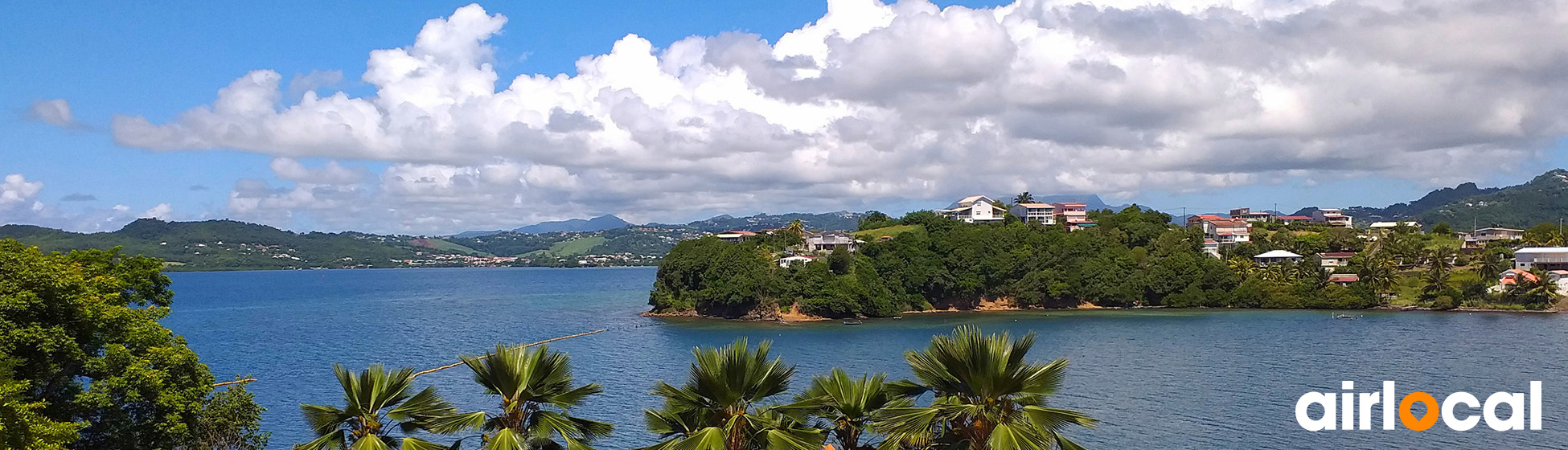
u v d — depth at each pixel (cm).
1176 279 18862
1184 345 12106
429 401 2888
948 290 18238
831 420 2886
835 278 16812
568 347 12425
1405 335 13075
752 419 2714
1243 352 11262
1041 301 18588
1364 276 18288
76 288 4059
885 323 15725
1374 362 10269
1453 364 10125
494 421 2838
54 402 3984
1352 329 14062
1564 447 6262
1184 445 6356
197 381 4406
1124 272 19012
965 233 19162
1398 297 18250
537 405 2900
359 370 10038
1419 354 10944
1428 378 9181
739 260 16900
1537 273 18012
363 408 2820
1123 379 9081
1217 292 18625
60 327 3819
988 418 2533
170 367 4234
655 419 2814
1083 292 18575
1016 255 18875
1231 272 19150
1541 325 14288
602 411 7488
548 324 16012
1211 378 9131
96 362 4009
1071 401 7894
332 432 2827
